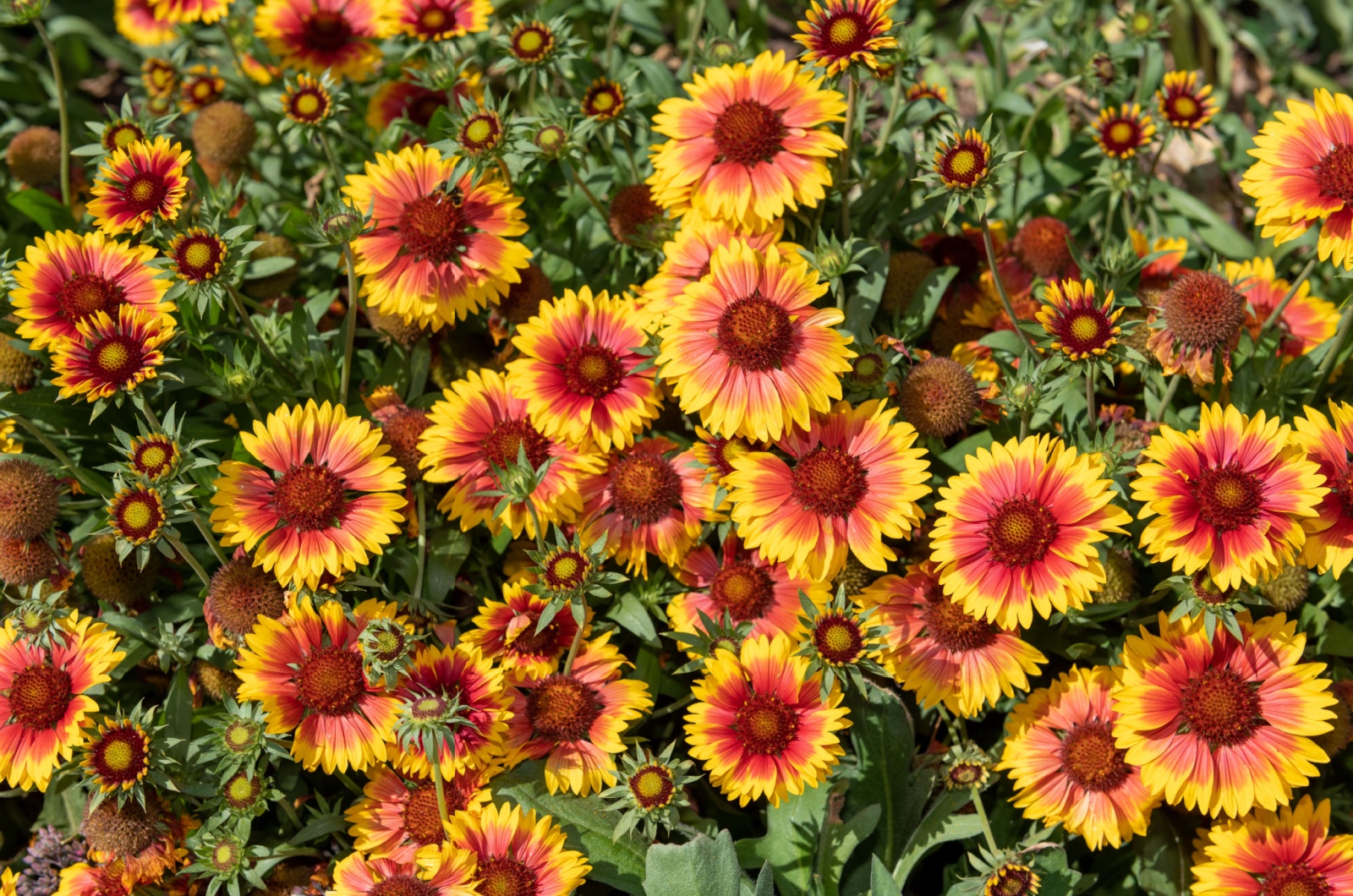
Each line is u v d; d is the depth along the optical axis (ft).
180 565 4.07
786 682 3.84
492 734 3.81
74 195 4.48
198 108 4.51
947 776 3.88
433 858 3.76
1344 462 3.78
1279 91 5.12
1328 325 4.25
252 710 3.81
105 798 3.82
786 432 3.87
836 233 4.15
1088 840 3.84
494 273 4.00
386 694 3.81
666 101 4.05
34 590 3.84
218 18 4.49
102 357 3.83
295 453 3.86
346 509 3.85
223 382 3.92
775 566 3.95
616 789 3.78
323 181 4.56
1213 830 3.81
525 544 4.02
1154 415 4.03
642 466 3.94
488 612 3.91
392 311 3.98
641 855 3.88
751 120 3.96
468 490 3.93
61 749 3.82
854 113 4.13
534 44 4.12
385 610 3.85
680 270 3.99
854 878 3.94
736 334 3.82
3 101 4.93
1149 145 4.27
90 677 3.84
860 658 3.78
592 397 3.93
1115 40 4.94
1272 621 3.80
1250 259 4.54
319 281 4.37
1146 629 3.92
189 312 3.99
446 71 4.25
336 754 3.79
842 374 3.90
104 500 4.04
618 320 3.98
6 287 3.99
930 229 4.42
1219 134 4.87
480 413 3.96
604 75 4.46
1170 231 4.60
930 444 3.98
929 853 4.05
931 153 3.86
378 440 3.87
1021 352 4.01
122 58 4.99
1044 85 4.92
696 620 3.96
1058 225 4.23
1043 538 3.76
